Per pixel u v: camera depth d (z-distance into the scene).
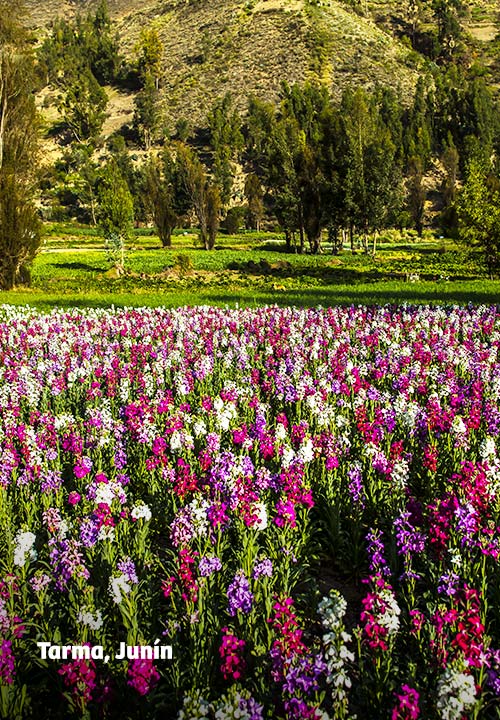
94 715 4.42
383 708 4.46
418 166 126.06
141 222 139.75
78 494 7.10
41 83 44.97
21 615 5.19
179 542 5.50
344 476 7.98
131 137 184.88
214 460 7.54
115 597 4.86
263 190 144.88
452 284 38.53
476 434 9.59
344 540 7.02
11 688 4.30
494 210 38.56
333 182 72.50
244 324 20.33
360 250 82.31
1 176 39.75
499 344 15.95
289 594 5.99
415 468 8.67
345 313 21.56
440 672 4.18
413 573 5.55
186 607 5.11
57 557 5.49
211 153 166.88
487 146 138.88
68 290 39.84
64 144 180.62
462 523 5.64
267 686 4.55
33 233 41.03
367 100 153.50
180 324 19.80
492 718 4.46
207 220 80.44
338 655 3.97
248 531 6.25
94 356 15.56
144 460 8.70
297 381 12.12
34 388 12.23
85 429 10.19
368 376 13.61
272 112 163.88
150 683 4.09
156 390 13.03
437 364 14.47
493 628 5.60
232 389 10.95
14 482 8.00
